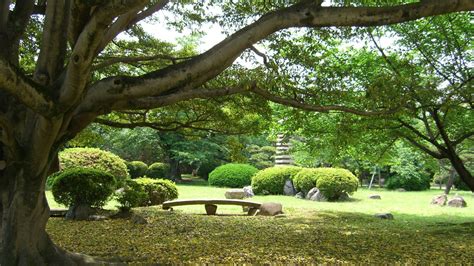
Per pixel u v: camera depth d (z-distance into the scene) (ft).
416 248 22.93
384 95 20.25
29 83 11.02
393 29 28.32
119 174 49.14
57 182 31.58
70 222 29.91
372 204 51.19
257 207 38.96
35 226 14.56
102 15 9.80
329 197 53.93
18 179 14.20
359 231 29.14
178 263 17.88
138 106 14.29
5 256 14.16
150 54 26.84
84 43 10.41
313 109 18.52
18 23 16.17
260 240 24.54
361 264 18.71
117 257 18.12
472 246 23.73
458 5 13.67
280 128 31.58
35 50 24.07
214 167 90.99
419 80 24.11
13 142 13.03
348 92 22.93
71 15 10.89
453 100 25.71
